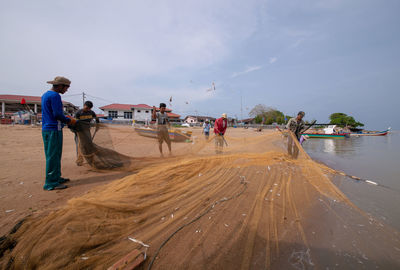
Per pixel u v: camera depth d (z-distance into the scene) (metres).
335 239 2.17
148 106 51.75
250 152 6.28
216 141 6.39
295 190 3.61
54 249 1.71
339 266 1.76
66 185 3.42
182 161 4.90
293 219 2.57
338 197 3.34
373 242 2.15
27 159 5.61
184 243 1.98
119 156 4.85
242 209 2.77
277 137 6.51
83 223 2.09
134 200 2.77
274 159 5.82
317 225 2.45
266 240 2.10
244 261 1.75
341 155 8.94
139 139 5.66
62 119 3.40
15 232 1.92
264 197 3.24
